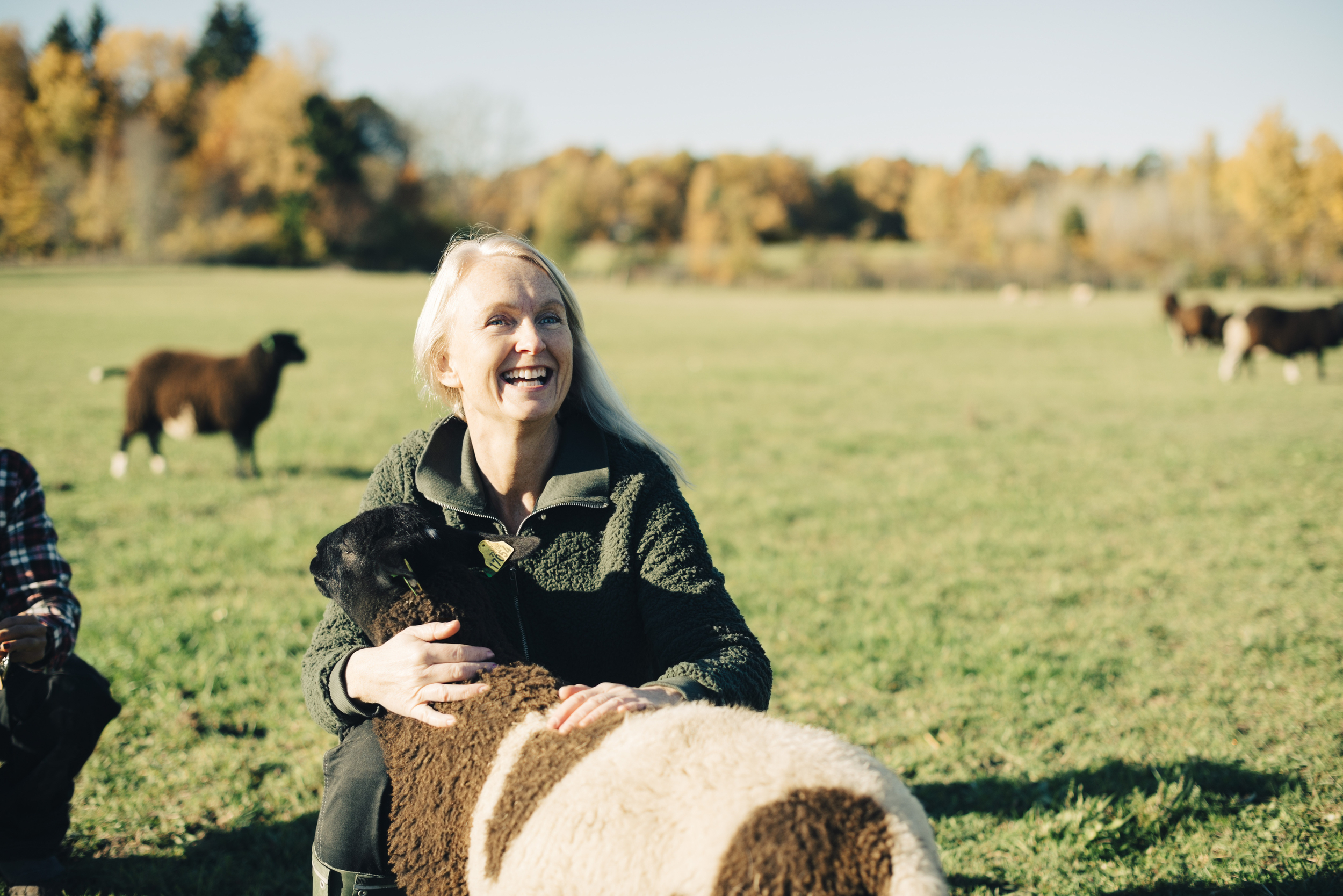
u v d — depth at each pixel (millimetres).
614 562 2096
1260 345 17516
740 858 1373
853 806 1421
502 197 88188
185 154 80312
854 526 7707
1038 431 12414
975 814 3385
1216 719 4086
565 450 2166
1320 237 65562
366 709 1979
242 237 72438
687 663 1930
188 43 89125
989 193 86625
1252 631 5137
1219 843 3113
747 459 10656
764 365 20609
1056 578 6215
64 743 2781
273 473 9828
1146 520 7805
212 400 9422
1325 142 67062
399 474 2287
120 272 57062
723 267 67500
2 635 2383
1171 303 23547
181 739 3891
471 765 1781
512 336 2031
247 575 6238
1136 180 104938
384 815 1954
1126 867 3012
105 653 4699
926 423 13234
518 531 2119
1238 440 11492
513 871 1604
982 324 32062
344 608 2107
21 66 79688
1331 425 12492
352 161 76188
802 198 98062
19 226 68938
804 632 5281
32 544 2658
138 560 6441
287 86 74312
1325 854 3008
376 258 75688
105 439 11391
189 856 3146
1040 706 4277
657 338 26984
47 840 2889
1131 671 4672
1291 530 7352
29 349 20062
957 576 6336
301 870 3072
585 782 1588
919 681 4613
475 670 1901
